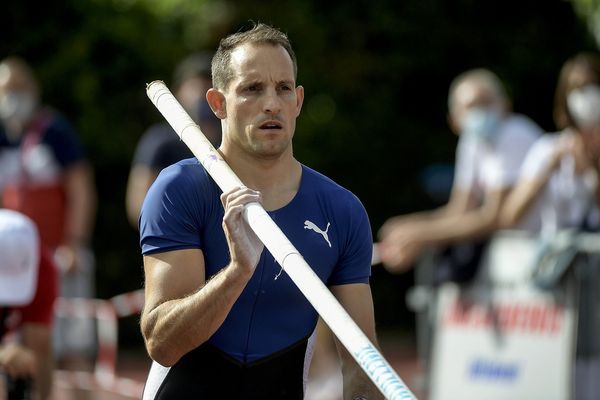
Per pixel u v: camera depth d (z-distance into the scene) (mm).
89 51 32500
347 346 9664
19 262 15844
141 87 32781
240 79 11477
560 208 20047
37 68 32344
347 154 34656
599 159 19672
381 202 34906
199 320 10906
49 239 24266
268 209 11734
